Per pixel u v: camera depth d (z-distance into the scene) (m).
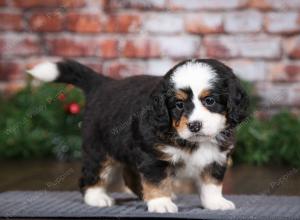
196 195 4.38
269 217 3.42
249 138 5.89
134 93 3.81
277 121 6.07
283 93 6.38
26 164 5.81
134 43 6.49
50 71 4.24
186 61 3.65
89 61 6.55
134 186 4.20
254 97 6.11
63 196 4.20
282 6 6.35
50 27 6.57
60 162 5.93
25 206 3.78
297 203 3.93
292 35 6.36
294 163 5.82
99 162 3.95
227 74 3.60
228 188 4.69
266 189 4.64
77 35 6.54
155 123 3.55
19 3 6.59
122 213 3.53
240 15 6.38
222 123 3.56
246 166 5.75
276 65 6.39
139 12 6.46
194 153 3.61
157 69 6.49
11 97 6.52
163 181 3.61
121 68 6.52
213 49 6.42
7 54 6.64
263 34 6.38
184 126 3.45
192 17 6.42
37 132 6.24
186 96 3.51
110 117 3.84
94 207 3.76
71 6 6.53
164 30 6.45
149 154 3.58
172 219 3.41
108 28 6.51
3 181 4.94
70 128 6.19
